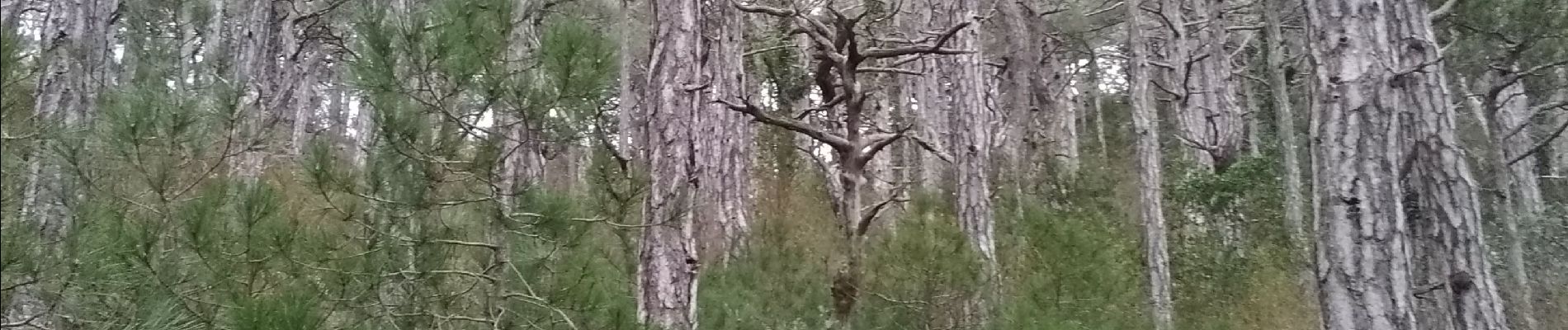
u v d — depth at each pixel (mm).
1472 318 4480
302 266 3904
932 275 4891
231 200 3924
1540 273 8812
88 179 4156
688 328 4840
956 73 7391
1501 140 8047
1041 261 5879
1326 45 4395
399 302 4176
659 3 5254
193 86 7035
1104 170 14023
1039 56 14383
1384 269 4078
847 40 5281
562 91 3797
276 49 14258
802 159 10781
